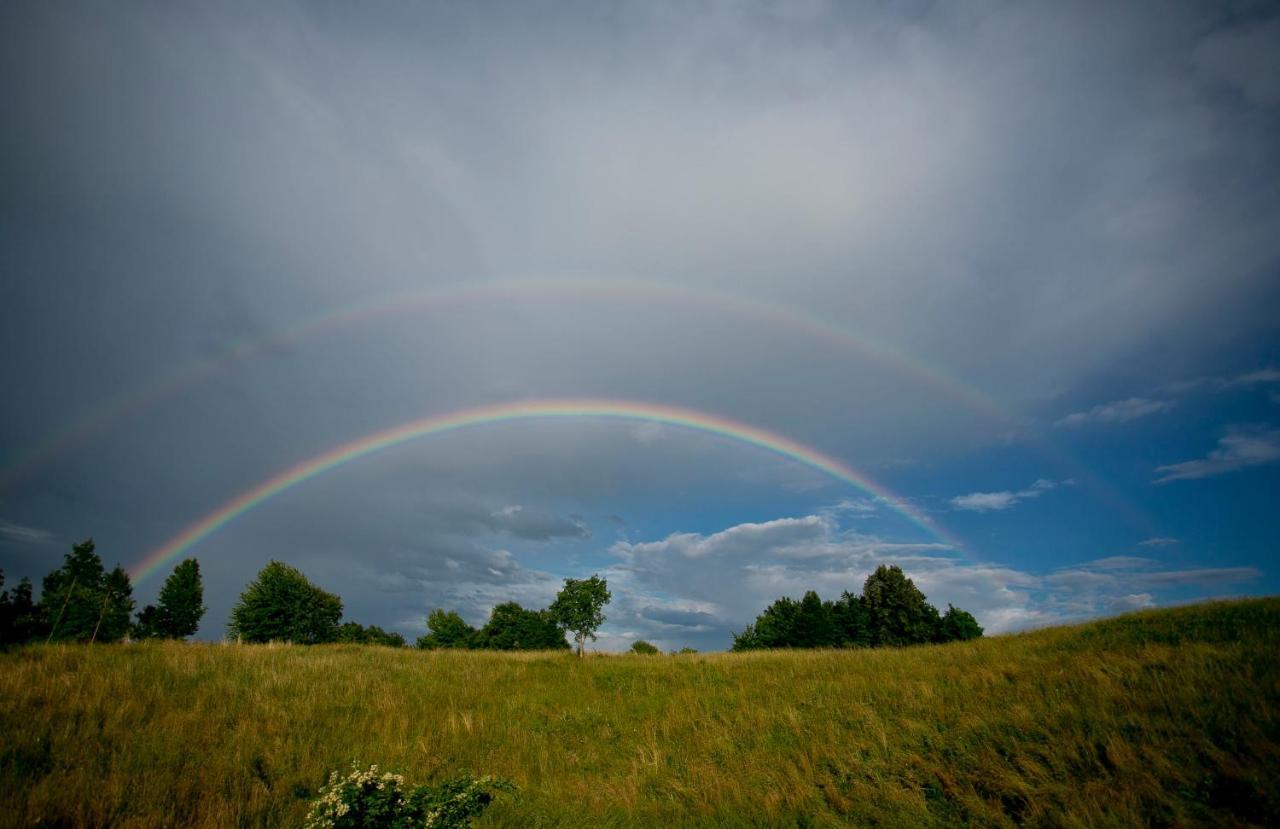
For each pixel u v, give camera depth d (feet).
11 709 33.60
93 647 55.26
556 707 49.14
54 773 26.99
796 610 174.91
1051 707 33.81
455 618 231.09
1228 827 21.38
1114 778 25.35
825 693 46.62
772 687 51.78
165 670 47.09
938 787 28.45
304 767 31.81
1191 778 24.36
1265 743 25.02
